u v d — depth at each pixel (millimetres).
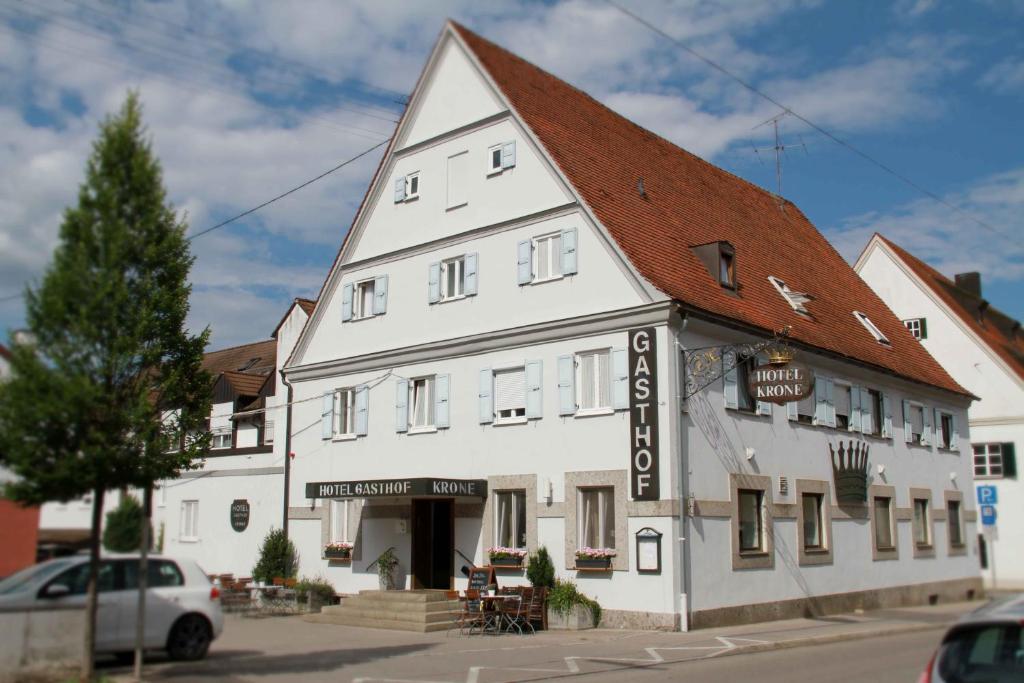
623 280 21016
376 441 26031
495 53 25984
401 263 26328
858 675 14008
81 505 15367
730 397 21828
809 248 33125
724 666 15016
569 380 21609
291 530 28016
